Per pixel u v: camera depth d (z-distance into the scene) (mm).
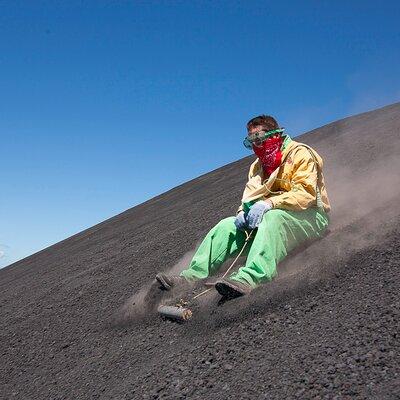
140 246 8031
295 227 3873
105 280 6258
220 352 3029
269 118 4027
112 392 3059
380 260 3467
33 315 5695
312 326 2936
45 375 3852
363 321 2742
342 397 2156
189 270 4137
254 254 3680
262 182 4109
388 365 2264
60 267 10047
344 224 4570
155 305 4121
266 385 2475
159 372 3055
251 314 3365
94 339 4195
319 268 3604
